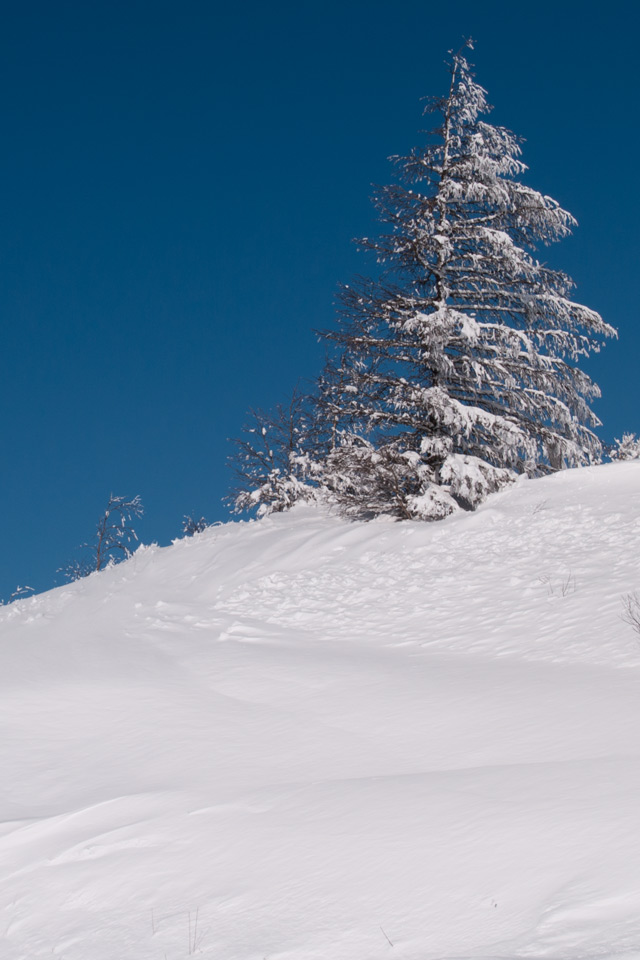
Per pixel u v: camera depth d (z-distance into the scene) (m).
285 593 20.25
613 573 16.28
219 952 5.65
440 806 7.21
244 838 7.43
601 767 7.62
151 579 24.80
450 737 9.88
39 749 11.75
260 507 32.34
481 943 4.98
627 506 20.45
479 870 5.84
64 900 7.13
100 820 8.76
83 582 26.88
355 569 21.03
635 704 9.76
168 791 9.31
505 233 26.39
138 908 6.66
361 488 26.31
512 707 10.50
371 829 6.98
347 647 15.62
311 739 10.64
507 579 17.73
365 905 5.77
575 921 4.91
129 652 16.53
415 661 13.88
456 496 25.81
